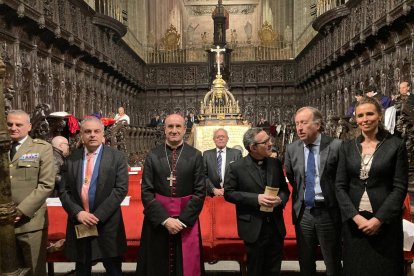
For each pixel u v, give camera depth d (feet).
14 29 32.58
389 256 10.41
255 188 12.11
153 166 12.19
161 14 96.48
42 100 38.63
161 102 86.38
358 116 10.77
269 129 53.47
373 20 39.01
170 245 12.03
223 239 15.35
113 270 12.62
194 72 84.84
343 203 10.78
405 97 24.22
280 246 12.32
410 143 21.79
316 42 64.49
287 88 84.17
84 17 47.57
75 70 48.44
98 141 12.48
